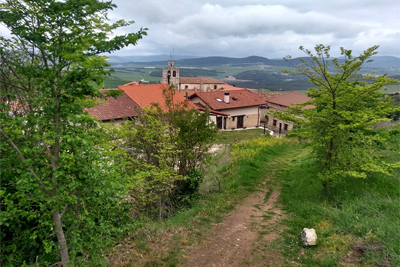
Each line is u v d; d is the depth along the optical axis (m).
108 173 4.29
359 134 8.19
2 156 3.37
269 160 15.12
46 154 3.95
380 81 7.21
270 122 39.03
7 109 3.39
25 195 3.43
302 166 12.66
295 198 9.03
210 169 12.93
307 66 8.06
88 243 4.39
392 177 8.20
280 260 5.46
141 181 8.08
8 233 4.30
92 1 3.46
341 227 6.07
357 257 4.98
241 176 11.59
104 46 3.58
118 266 5.09
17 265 4.16
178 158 9.88
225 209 8.48
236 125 34.16
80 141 3.57
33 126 3.52
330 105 8.21
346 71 7.55
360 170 8.11
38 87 3.56
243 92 36.81
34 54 3.97
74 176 3.84
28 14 3.50
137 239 6.06
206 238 6.51
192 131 9.62
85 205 4.60
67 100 3.51
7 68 4.20
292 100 37.62
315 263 5.16
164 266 5.27
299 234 6.37
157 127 9.20
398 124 14.19
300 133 8.78
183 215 7.89
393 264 4.42
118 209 5.70
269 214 8.01
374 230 5.53
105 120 17.28
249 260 5.57
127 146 9.52
